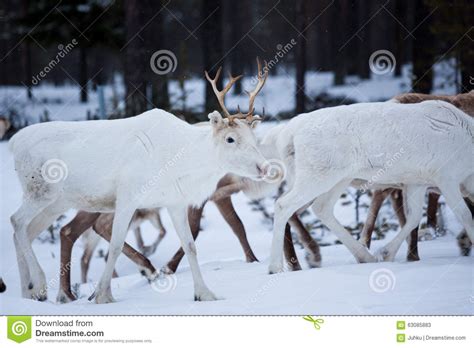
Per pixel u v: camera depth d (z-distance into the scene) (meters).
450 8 15.08
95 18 22.44
